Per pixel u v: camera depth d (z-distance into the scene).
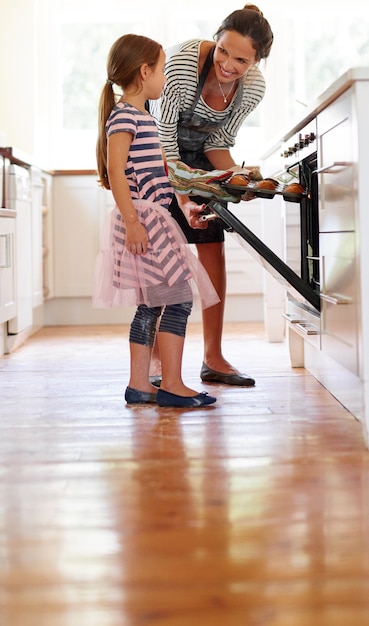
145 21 5.75
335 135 2.19
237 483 1.77
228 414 2.47
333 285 2.31
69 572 1.31
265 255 2.53
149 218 2.53
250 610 1.17
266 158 3.88
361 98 1.93
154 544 1.42
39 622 1.14
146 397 2.65
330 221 2.30
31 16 5.41
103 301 2.61
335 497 1.67
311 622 1.13
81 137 5.79
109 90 2.64
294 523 1.51
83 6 5.66
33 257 4.55
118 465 1.93
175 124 2.88
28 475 1.86
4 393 2.88
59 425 2.36
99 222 5.25
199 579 1.27
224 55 2.64
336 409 2.51
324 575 1.28
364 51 5.75
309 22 5.73
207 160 3.10
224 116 2.92
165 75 2.81
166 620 1.14
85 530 1.50
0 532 1.49
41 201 4.85
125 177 2.51
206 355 3.08
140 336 2.65
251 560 1.34
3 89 5.43
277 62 5.61
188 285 2.57
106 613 1.16
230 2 5.63
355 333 2.05
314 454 2.00
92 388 2.96
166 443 2.13
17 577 1.29
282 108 5.64
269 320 4.26
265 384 2.98
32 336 4.73
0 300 3.65
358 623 1.12
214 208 2.54
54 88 5.75
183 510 1.60
